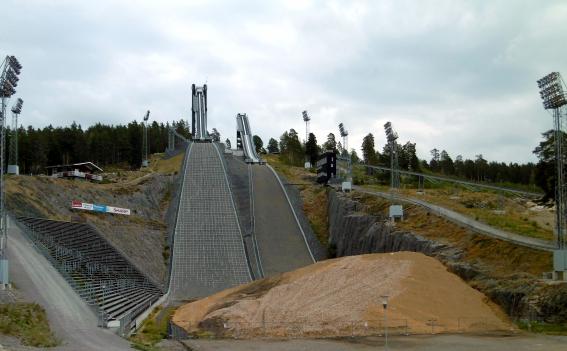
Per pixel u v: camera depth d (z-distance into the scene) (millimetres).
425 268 60344
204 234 104250
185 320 58031
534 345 42250
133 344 40188
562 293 49781
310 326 49750
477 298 55469
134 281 81500
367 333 48406
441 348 41469
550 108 61281
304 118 185375
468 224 75000
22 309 42438
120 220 105438
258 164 157000
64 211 97500
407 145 196625
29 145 173125
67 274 66500
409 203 92500
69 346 36594
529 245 61750
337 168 141375
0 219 64312
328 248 103938
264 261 96875
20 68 64812
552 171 97500
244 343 45750
